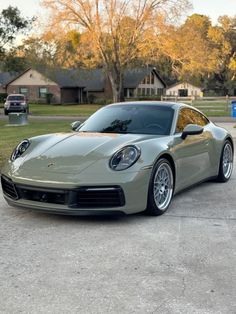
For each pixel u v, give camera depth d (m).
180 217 4.65
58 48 32.72
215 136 6.19
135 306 2.71
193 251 3.64
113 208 4.25
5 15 34.00
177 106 5.69
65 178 4.21
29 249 3.70
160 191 4.74
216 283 3.03
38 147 4.89
